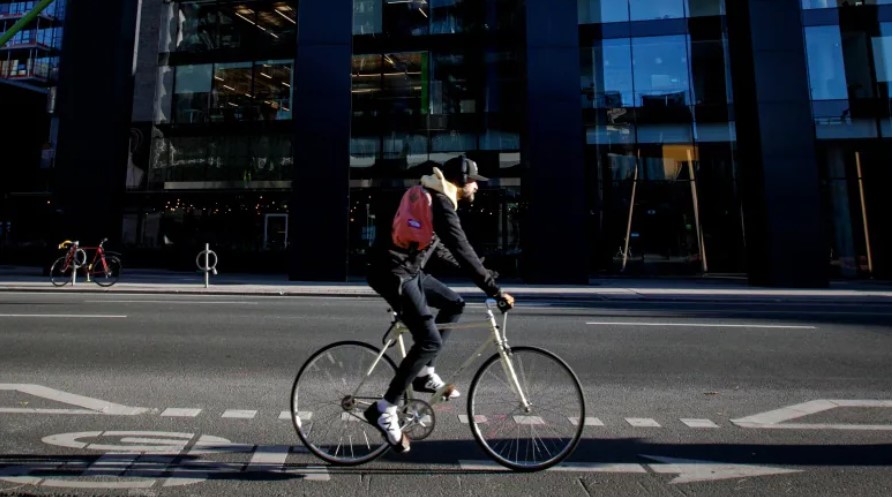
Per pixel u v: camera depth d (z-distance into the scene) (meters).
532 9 17.28
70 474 2.99
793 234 15.78
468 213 21.12
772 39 16.53
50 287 14.38
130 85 20.39
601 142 21.56
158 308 10.65
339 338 7.34
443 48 22.02
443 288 3.37
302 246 17.08
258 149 23.52
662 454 3.40
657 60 21.53
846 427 3.92
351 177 21.86
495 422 3.24
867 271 19.75
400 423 3.26
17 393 4.60
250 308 10.82
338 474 3.08
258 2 24.39
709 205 20.89
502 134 21.41
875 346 7.03
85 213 18.98
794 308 11.52
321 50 17.59
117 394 4.60
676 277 20.38
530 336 7.67
